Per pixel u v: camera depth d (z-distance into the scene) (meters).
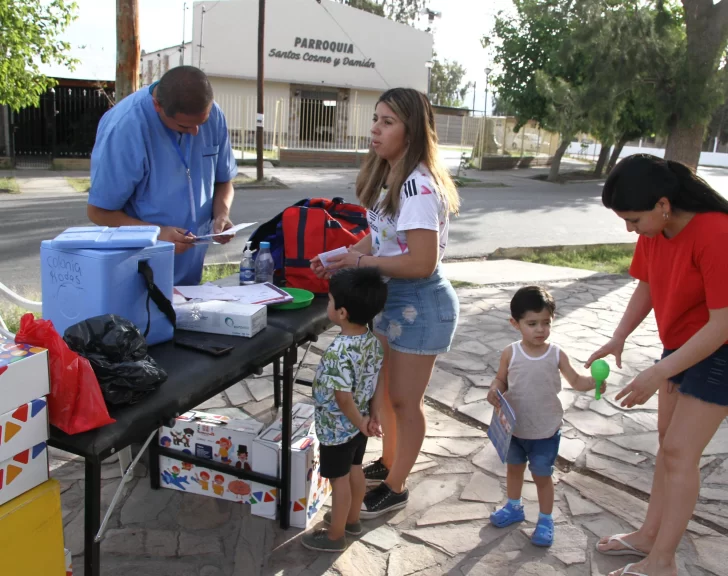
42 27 12.28
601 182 22.36
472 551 2.77
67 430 1.75
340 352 2.49
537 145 27.92
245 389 4.34
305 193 14.74
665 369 2.23
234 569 2.61
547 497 2.80
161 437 3.09
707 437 2.36
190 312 2.53
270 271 3.17
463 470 3.45
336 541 2.72
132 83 7.77
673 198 2.21
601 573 2.65
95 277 2.16
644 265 2.61
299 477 2.83
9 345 1.76
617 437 3.86
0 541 1.68
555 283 7.88
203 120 2.72
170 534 2.81
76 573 2.54
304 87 27.20
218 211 3.40
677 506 2.42
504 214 13.52
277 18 25.52
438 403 4.30
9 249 8.26
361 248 2.97
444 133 38.97
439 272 2.76
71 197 12.65
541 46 21.92
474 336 5.68
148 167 2.92
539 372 2.65
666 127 9.59
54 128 17.66
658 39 9.34
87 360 1.80
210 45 24.92
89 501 1.82
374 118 2.65
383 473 3.26
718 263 2.14
